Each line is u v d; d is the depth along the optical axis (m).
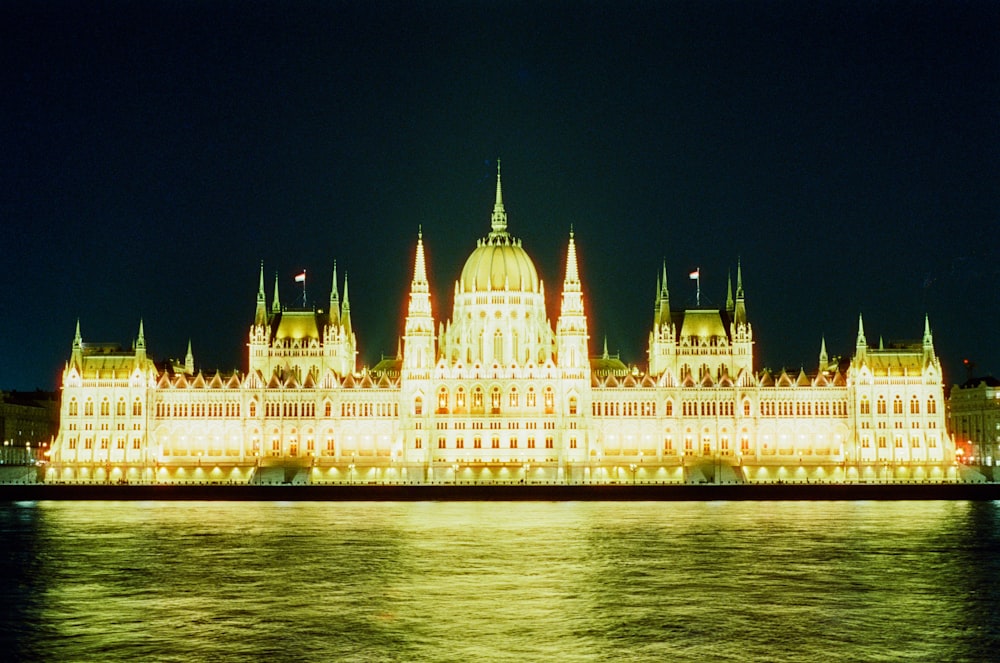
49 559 143.62
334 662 90.56
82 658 92.06
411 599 114.75
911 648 94.75
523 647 94.88
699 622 103.88
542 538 165.62
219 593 118.56
